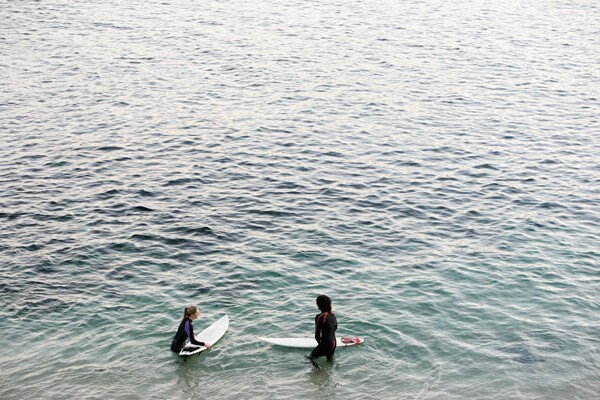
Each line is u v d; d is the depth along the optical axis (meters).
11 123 39.59
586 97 45.91
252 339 19.81
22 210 29.19
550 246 26.17
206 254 25.45
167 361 18.88
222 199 30.58
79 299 22.23
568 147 37.53
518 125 40.72
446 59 54.09
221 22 64.38
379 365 18.72
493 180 33.03
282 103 43.78
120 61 52.09
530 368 18.67
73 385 17.88
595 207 30.05
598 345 19.73
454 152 36.56
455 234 27.33
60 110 41.91
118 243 26.30
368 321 20.75
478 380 18.17
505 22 66.12
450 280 23.38
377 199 30.78
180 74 49.34
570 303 21.95
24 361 18.94
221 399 17.36
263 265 24.52
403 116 41.94
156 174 33.22
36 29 60.53
